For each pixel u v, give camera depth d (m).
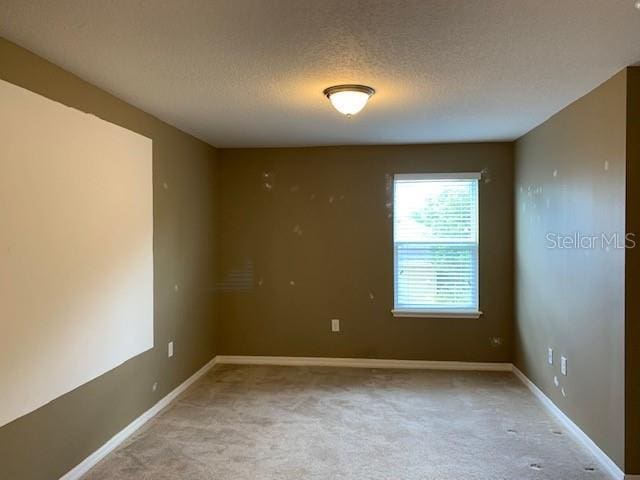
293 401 3.91
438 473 2.72
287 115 3.63
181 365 4.17
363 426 3.39
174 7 1.87
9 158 2.20
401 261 4.95
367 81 2.80
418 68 2.58
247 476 2.69
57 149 2.52
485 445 3.08
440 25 2.04
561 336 3.48
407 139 4.62
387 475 2.70
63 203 2.57
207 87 2.90
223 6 1.86
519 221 4.53
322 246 5.02
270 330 5.09
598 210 2.90
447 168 4.82
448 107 3.40
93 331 2.83
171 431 3.32
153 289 3.61
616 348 2.68
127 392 3.23
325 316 5.03
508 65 2.54
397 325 4.93
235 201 5.10
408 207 4.93
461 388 4.23
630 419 2.58
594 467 2.80
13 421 2.23
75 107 2.68
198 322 4.57
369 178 4.94
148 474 2.72
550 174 3.71
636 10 1.90
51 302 2.47
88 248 2.78
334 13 1.92
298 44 2.25
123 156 3.18
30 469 2.34
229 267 5.11
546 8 1.88
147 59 2.44
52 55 2.38
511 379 4.49
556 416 3.55
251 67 2.56
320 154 5.00
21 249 2.27
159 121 3.73
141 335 3.41
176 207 4.05
